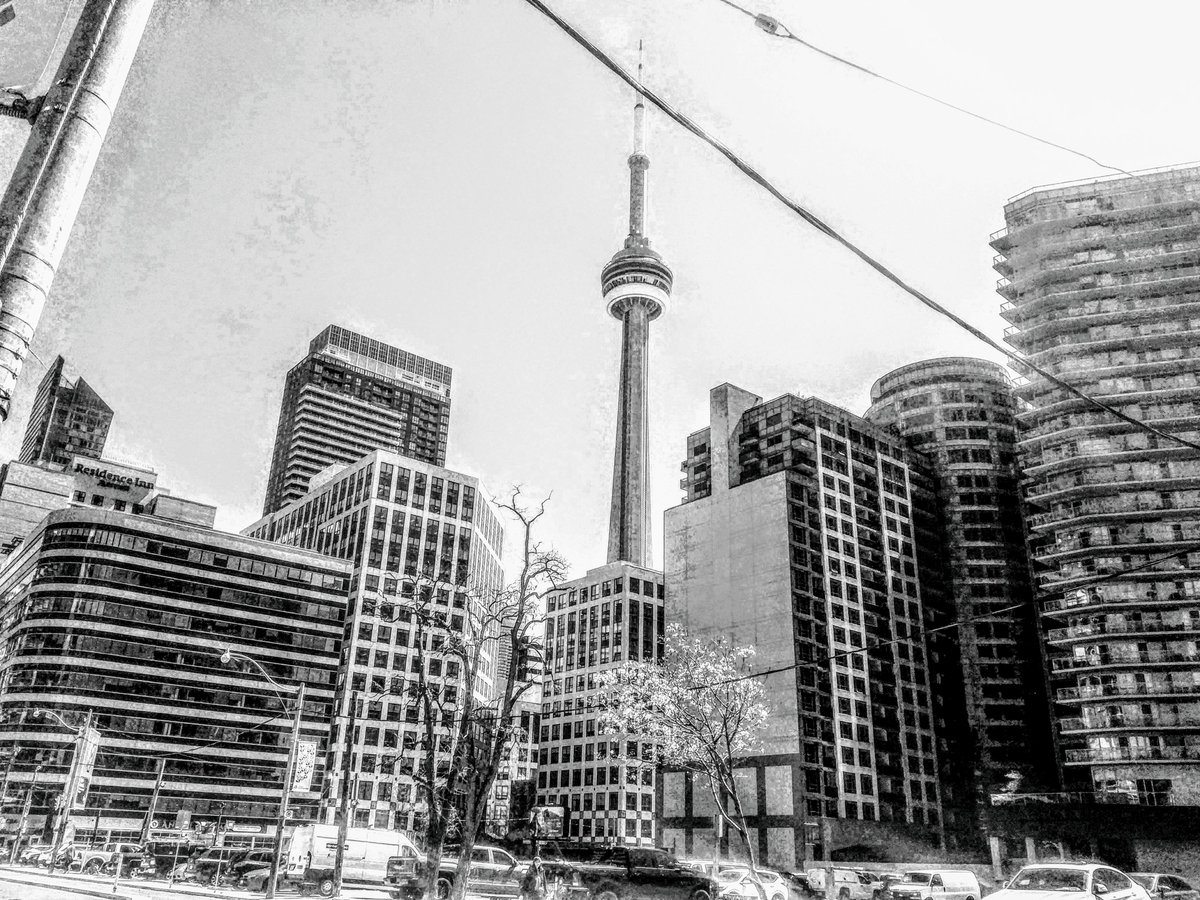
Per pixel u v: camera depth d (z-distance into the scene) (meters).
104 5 4.98
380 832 44.41
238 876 44.03
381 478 139.75
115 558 105.50
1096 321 103.69
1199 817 80.44
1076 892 17.14
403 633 127.50
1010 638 115.81
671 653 56.78
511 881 36.56
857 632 106.94
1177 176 108.25
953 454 127.69
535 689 143.38
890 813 100.06
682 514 119.38
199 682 106.62
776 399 119.69
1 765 93.25
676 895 29.92
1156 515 94.00
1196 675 86.88
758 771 96.44
